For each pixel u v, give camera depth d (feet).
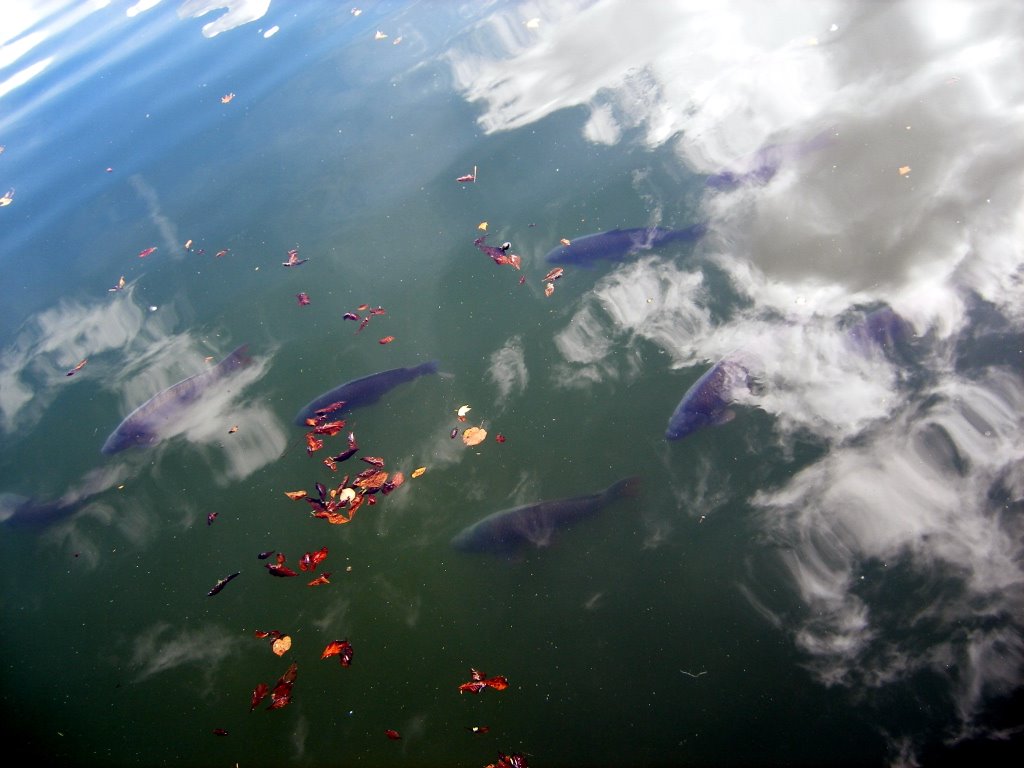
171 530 9.04
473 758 7.11
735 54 12.08
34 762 7.88
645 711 7.04
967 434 7.72
